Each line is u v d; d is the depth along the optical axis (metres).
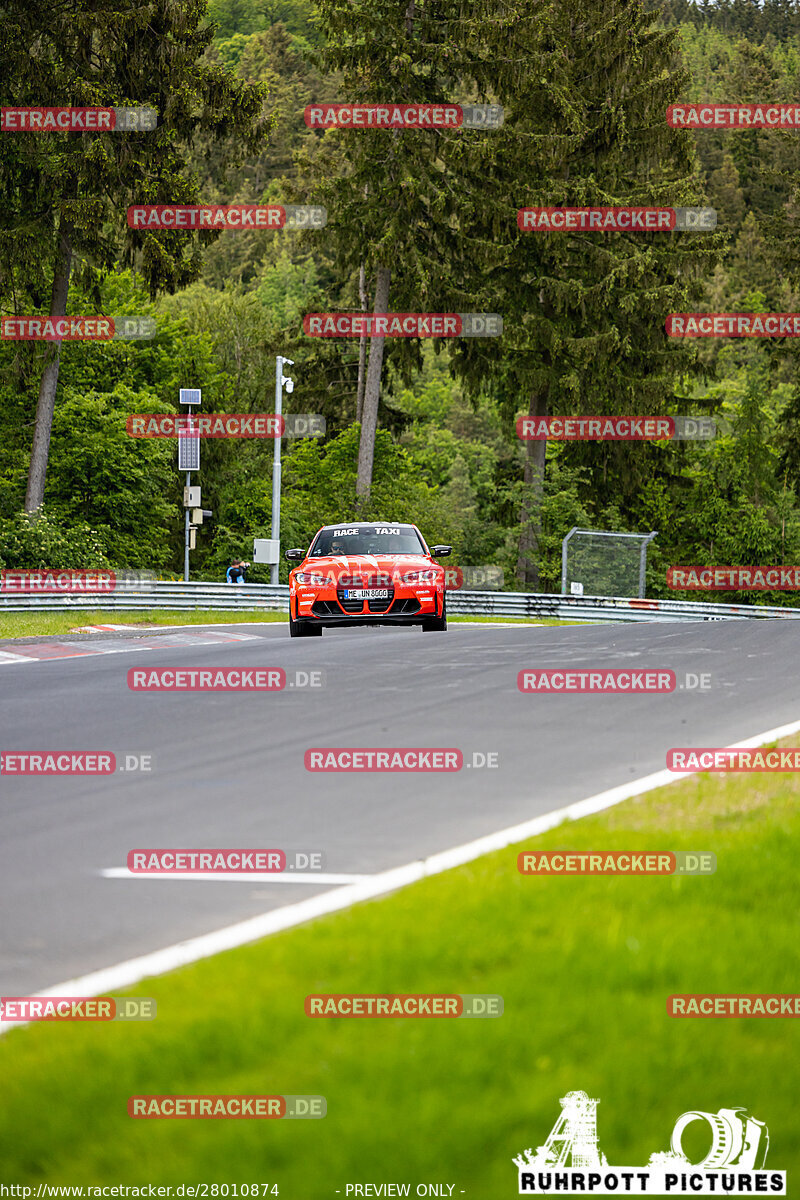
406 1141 14.05
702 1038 16.36
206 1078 15.67
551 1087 15.00
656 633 74.50
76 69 130.62
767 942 19.88
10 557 129.62
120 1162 14.13
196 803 32.44
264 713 46.16
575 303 170.00
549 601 130.25
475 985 18.17
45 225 132.38
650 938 19.83
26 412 171.12
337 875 25.59
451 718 44.62
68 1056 16.38
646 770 35.59
